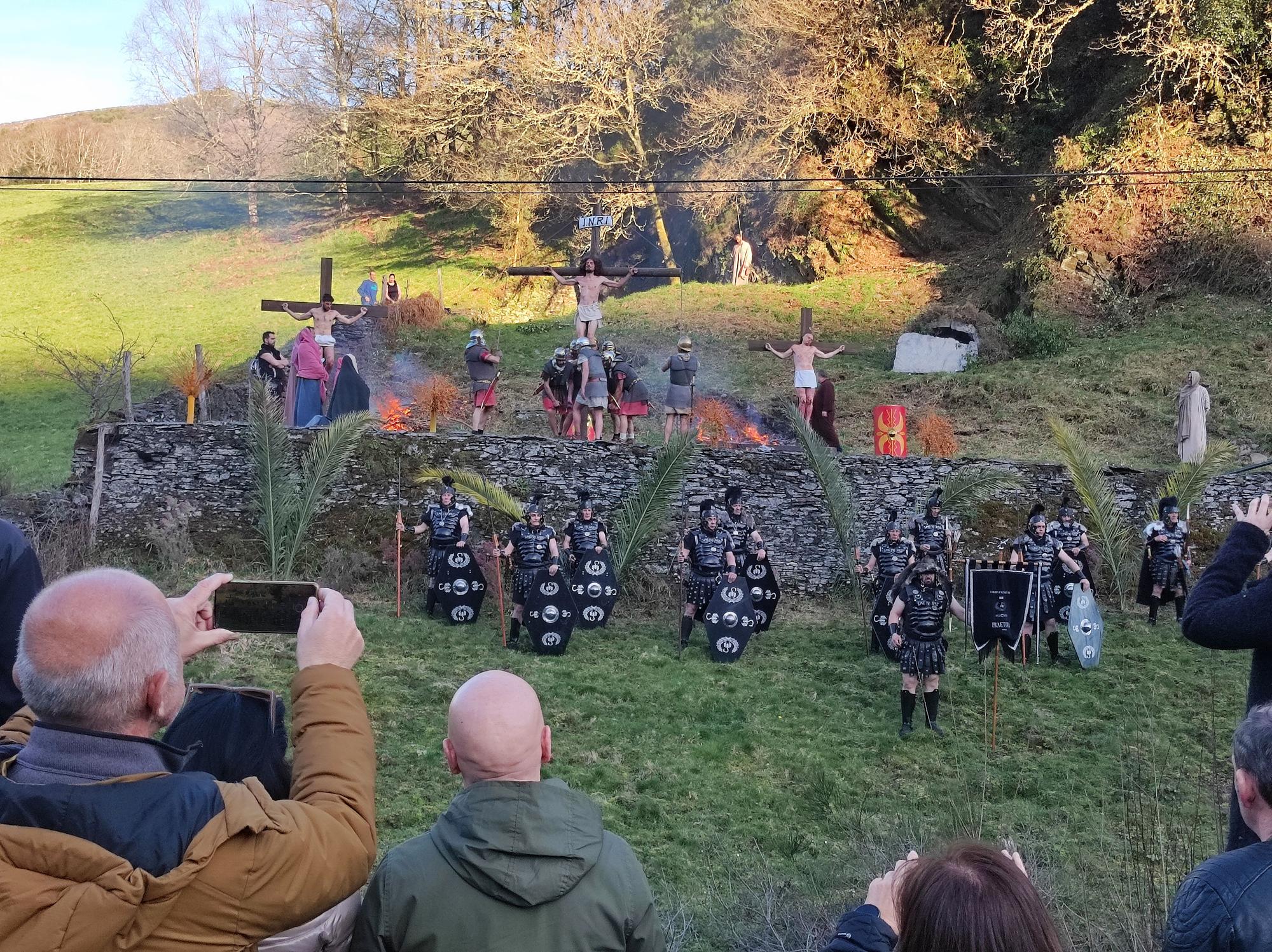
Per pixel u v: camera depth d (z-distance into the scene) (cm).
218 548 1582
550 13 4450
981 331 2788
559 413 1934
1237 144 3092
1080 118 3656
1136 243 2962
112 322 4041
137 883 205
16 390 3173
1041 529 1428
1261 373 2495
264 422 1591
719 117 3991
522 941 277
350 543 1622
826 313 3359
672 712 1189
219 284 4625
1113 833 904
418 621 1459
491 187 4578
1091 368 2598
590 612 1490
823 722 1184
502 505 1513
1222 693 1288
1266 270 2811
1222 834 816
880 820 937
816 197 3834
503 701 298
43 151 6306
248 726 300
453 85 4484
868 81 3766
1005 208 3700
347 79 5103
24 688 223
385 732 1080
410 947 278
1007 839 832
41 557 1458
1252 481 1744
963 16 3903
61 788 213
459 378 2864
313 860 226
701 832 916
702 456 1700
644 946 294
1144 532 1611
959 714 1218
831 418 1941
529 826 284
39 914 200
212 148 5388
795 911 744
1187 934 286
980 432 2377
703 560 1410
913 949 251
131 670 223
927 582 1162
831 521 1683
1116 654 1418
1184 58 3152
